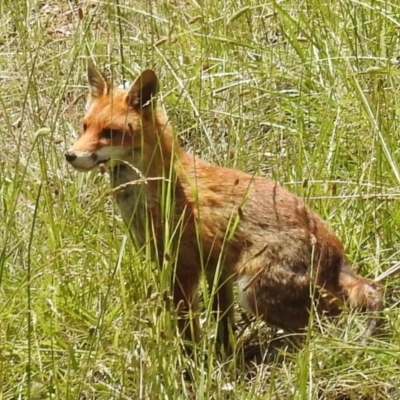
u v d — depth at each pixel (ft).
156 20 47.42
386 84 41.88
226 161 39.06
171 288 32.83
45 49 46.78
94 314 31.71
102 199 32.40
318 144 38.55
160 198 32.81
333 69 42.65
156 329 28.09
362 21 44.19
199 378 28.60
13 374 29.60
